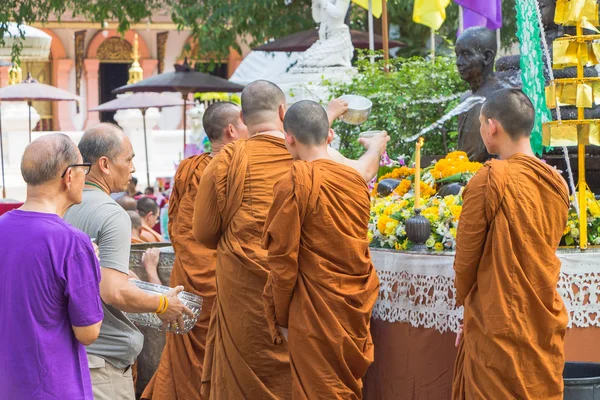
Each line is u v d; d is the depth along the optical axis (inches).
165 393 272.4
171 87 676.7
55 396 171.3
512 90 202.7
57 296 172.6
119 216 217.2
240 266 229.6
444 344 235.6
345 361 208.8
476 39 297.6
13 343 171.6
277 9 818.8
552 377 193.5
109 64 1549.0
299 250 208.5
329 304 207.0
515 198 190.9
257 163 231.9
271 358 229.6
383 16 534.9
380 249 253.3
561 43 238.8
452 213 248.1
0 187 965.8
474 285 196.9
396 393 246.4
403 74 457.1
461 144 303.6
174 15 817.5
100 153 222.2
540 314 191.3
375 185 306.0
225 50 852.6
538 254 191.9
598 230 255.8
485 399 191.8
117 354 219.8
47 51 776.9
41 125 1518.2
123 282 214.7
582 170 244.7
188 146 789.9
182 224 275.6
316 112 215.0
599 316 234.7
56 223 174.7
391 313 246.5
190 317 227.6
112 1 783.1
